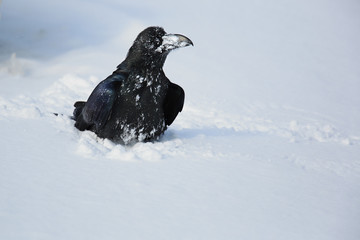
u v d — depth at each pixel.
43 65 26.12
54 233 6.20
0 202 6.97
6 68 24.91
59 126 11.63
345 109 22.45
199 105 19.16
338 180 9.91
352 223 7.40
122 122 10.85
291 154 11.94
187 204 7.61
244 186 8.74
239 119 17.23
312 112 20.97
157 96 10.99
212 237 6.55
